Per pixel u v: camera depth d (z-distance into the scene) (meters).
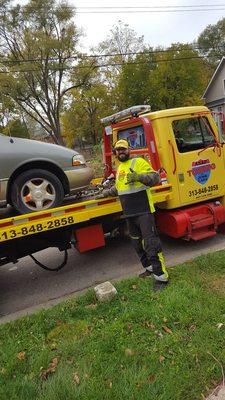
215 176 4.80
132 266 4.56
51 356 2.71
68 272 4.66
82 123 37.88
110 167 5.59
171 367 2.40
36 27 30.19
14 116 32.22
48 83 31.59
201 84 32.94
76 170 4.10
